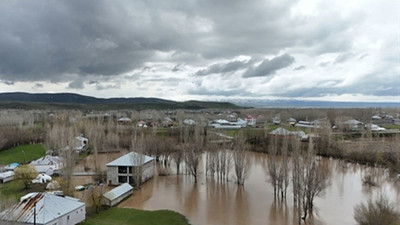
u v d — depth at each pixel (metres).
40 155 125.38
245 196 76.19
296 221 60.22
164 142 120.56
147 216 60.88
